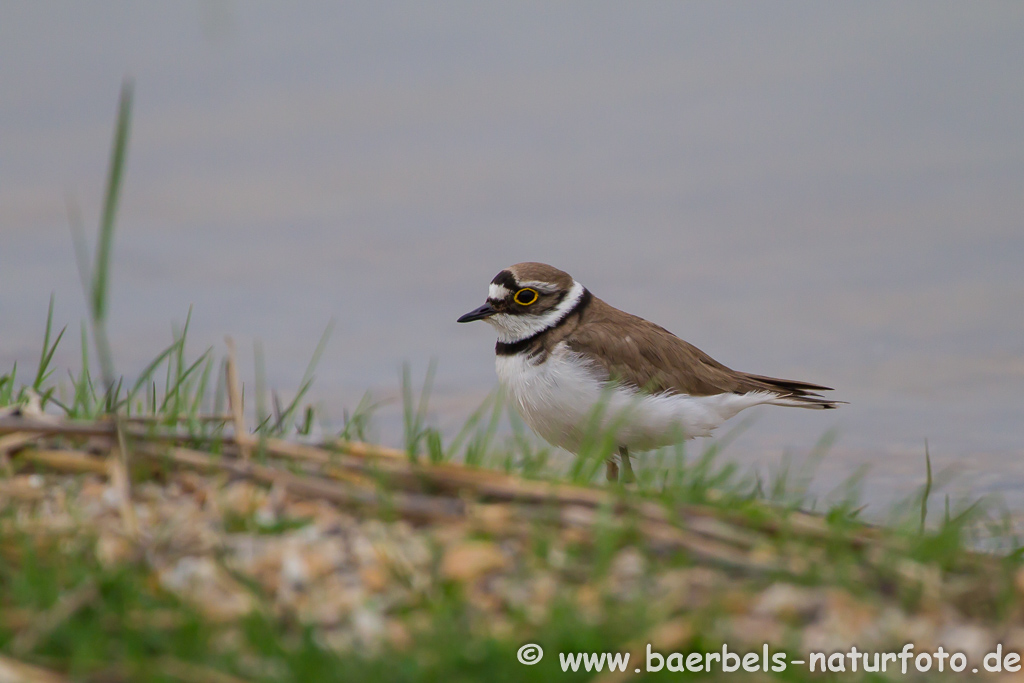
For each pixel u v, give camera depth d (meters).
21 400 9.92
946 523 8.08
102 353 7.94
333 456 8.24
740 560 6.95
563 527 7.33
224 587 6.74
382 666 6.09
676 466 8.92
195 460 7.94
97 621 6.38
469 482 7.79
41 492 7.80
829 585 6.87
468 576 6.87
